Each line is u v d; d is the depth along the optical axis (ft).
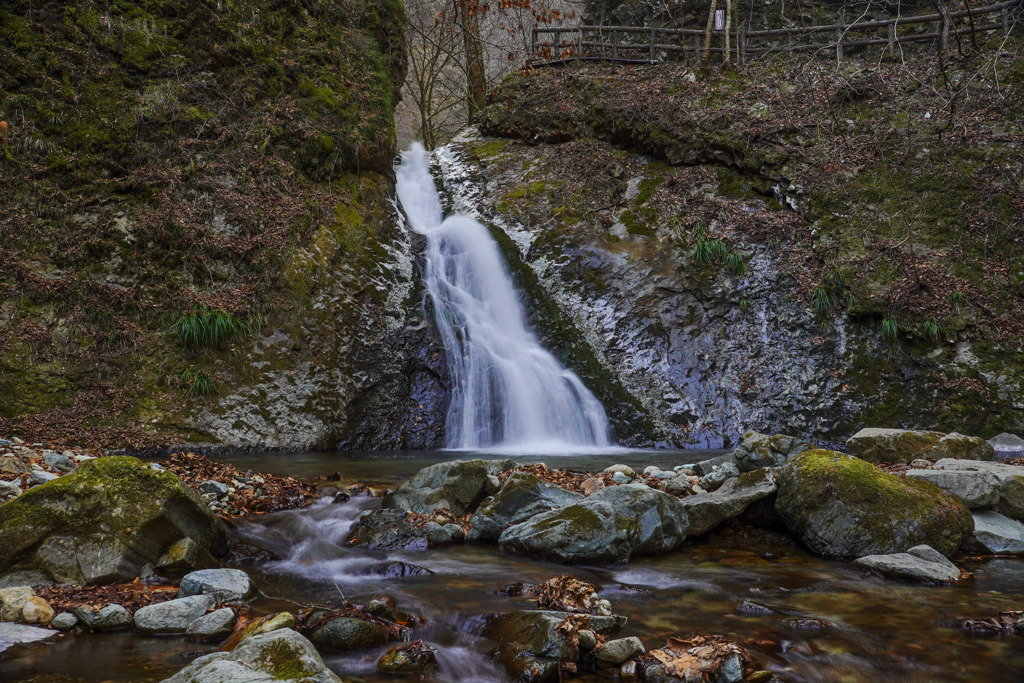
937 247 42.01
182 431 34.40
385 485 25.20
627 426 39.32
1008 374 37.83
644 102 53.52
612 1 74.79
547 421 41.04
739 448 23.32
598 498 18.34
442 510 20.31
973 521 18.70
